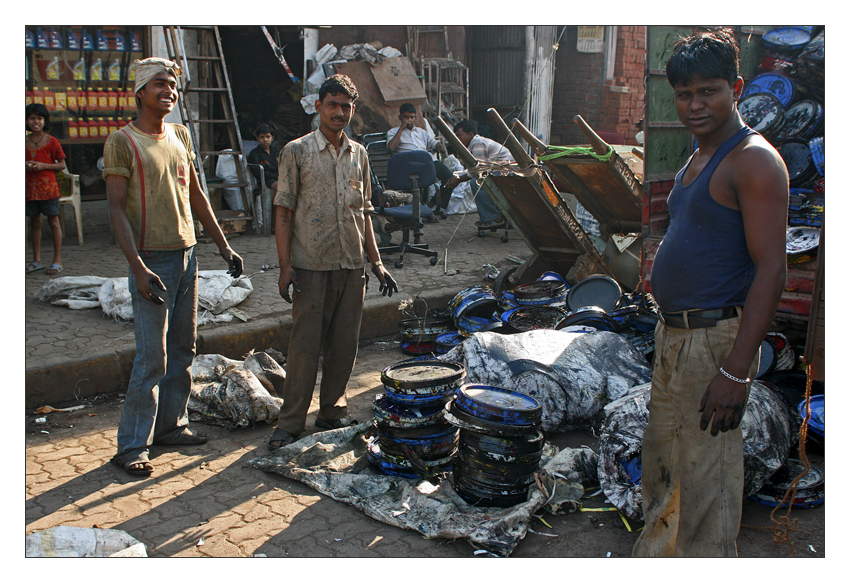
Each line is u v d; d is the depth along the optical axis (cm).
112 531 294
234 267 400
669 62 228
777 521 306
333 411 415
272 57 1171
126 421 362
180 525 310
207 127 1025
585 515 320
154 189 346
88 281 595
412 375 364
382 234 808
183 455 382
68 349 476
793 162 632
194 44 989
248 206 912
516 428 306
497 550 286
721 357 230
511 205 643
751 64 661
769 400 338
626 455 326
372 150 1041
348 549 291
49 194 658
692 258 230
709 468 239
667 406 255
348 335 405
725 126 226
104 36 859
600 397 402
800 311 469
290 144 374
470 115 1422
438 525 300
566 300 576
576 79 1372
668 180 562
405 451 345
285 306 591
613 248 655
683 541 246
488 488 315
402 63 1195
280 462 363
